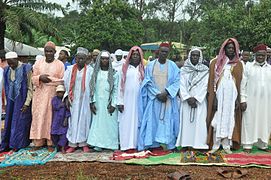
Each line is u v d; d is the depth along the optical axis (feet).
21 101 24.00
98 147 23.86
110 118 23.88
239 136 23.73
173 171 19.51
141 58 24.23
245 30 62.28
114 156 22.56
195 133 23.59
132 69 24.14
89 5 121.90
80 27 79.92
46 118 23.97
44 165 20.75
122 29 78.79
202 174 18.95
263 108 23.72
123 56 36.40
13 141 23.89
